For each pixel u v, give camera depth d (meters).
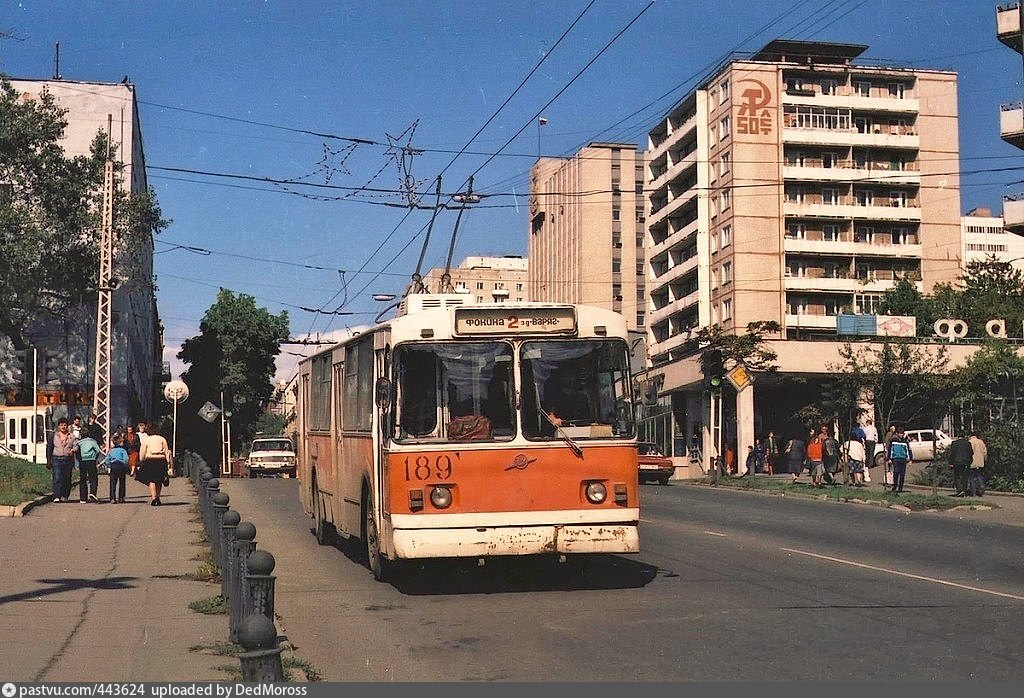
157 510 24.08
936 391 45.12
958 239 81.31
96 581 12.82
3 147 45.38
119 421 52.78
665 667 8.23
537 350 12.42
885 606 11.13
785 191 79.00
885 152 81.19
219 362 73.62
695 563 15.03
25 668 7.96
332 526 18.08
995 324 56.34
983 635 9.46
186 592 11.97
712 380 39.91
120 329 53.09
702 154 82.88
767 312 77.62
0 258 44.00
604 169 109.81
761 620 10.30
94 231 47.78
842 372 45.53
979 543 18.22
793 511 26.38
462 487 12.04
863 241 80.31
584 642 9.31
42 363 46.50
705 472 55.91
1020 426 34.56
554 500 12.15
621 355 12.62
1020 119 48.22
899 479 31.78
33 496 25.34
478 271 136.88
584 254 109.25
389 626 10.31
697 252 82.75
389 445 12.09
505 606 11.43
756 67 78.88
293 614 11.07
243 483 39.97
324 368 17.94
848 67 80.19
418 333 12.29
